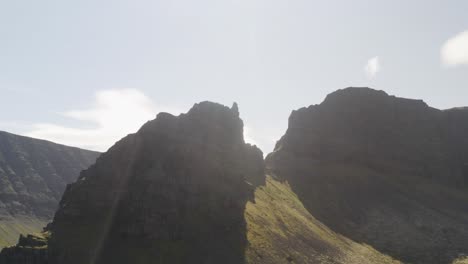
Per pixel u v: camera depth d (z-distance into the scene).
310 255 85.56
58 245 66.94
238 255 73.62
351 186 149.88
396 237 118.19
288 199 125.50
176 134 96.38
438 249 113.56
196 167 91.44
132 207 76.38
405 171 164.50
